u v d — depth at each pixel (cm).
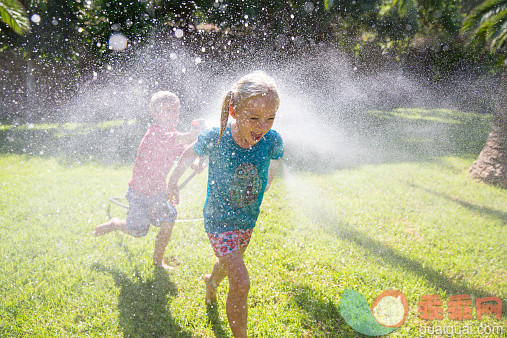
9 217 426
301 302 282
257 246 362
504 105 618
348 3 1449
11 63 1180
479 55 1530
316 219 435
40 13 1088
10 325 254
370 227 421
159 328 257
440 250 376
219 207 223
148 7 1158
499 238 405
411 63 1686
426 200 521
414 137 991
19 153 750
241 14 1312
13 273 317
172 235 380
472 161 754
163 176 305
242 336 228
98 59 1179
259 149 221
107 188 528
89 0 1092
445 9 1473
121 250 351
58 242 369
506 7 700
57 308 273
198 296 288
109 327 256
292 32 1441
